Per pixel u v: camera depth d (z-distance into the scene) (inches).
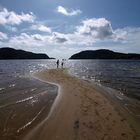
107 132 321.7
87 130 326.6
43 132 319.6
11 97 581.6
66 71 1747.0
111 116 404.8
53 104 493.4
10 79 1064.8
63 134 311.3
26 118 389.1
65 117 390.3
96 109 450.9
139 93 700.0
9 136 307.0
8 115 406.9
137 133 324.2
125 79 1181.7
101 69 2279.8
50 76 1198.9
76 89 722.2
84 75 1460.4
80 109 446.3
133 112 450.0
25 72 1640.0
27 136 306.2
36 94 630.5
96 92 669.3
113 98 596.4
